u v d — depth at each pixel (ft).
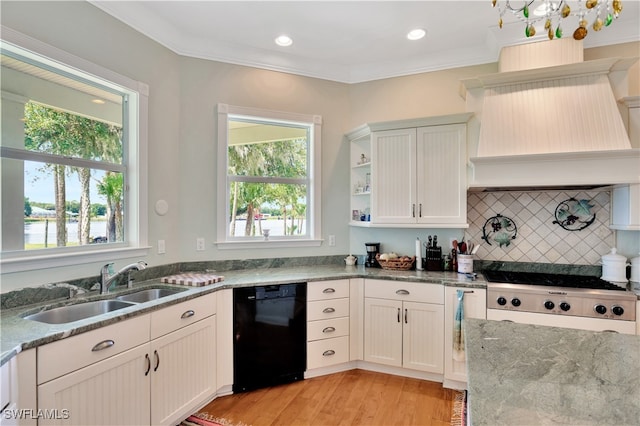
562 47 8.64
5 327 4.86
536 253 9.54
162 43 8.99
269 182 10.75
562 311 7.52
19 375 4.19
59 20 6.64
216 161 9.89
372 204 10.13
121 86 7.89
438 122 9.45
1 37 5.75
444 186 9.47
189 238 9.55
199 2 7.91
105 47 7.52
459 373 8.41
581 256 9.18
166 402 6.48
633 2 7.80
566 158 7.83
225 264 9.95
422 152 9.65
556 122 8.05
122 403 5.57
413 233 10.74
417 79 10.75
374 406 7.76
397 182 9.89
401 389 8.52
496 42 9.18
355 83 11.48
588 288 7.59
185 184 9.51
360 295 9.49
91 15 7.24
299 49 10.16
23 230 6.31
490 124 8.54
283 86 10.69
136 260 8.23
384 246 11.07
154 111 8.75
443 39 9.54
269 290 8.50
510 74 8.38
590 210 9.12
